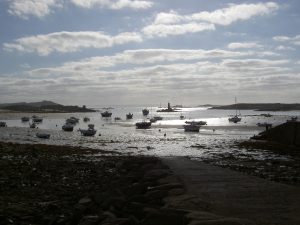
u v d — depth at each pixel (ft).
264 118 653.30
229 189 52.49
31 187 66.59
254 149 173.88
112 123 516.32
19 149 136.36
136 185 57.47
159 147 194.49
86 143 222.48
